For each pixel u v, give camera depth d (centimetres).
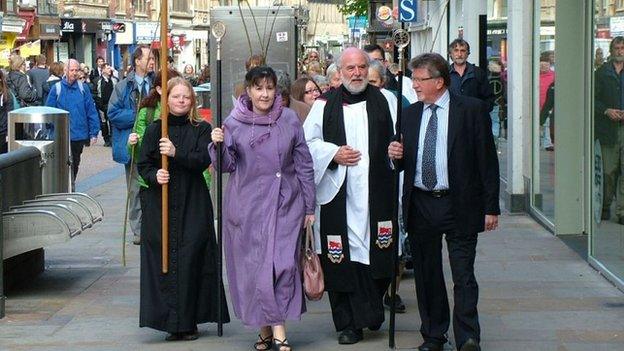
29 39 5378
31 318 1057
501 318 1027
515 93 1692
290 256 898
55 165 1620
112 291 1177
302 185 914
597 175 1231
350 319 944
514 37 1695
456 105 870
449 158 865
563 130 1468
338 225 931
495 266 1277
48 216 1115
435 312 903
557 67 1457
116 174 2508
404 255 1073
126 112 1505
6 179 1150
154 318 947
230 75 1788
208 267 965
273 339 907
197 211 955
